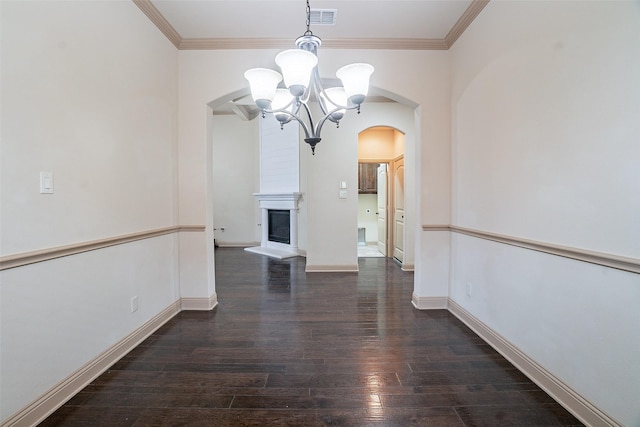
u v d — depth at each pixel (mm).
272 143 6504
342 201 4695
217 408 1609
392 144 5711
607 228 1374
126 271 2197
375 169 7277
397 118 4676
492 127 2270
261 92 1871
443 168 3029
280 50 2955
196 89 2961
